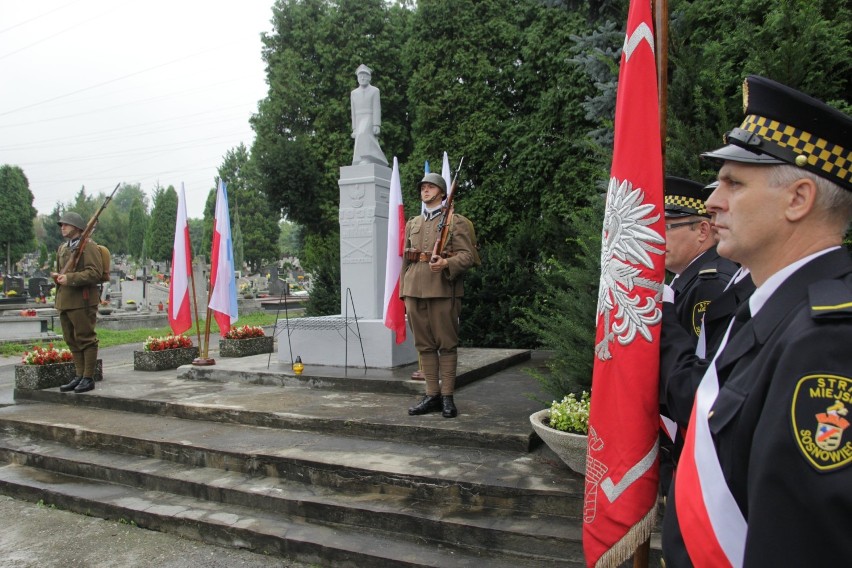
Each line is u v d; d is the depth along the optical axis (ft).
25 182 153.28
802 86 11.25
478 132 45.50
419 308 17.39
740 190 4.60
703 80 12.67
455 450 15.11
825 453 3.42
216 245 27.32
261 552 12.75
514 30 45.60
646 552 6.43
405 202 49.75
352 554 11.71
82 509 15.26
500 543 11.37
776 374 3.80
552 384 14.43
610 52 16.10
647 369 6.25
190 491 15.02
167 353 28.66
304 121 63.87
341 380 21.58
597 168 15.88
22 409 21.80
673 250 8.79
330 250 58.70
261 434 17.33
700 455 4.47
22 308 71.10
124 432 18.01
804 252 4.38
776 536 3.52
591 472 6.56
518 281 34.71
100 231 224.74
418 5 48.78
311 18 63.57
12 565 12.60
